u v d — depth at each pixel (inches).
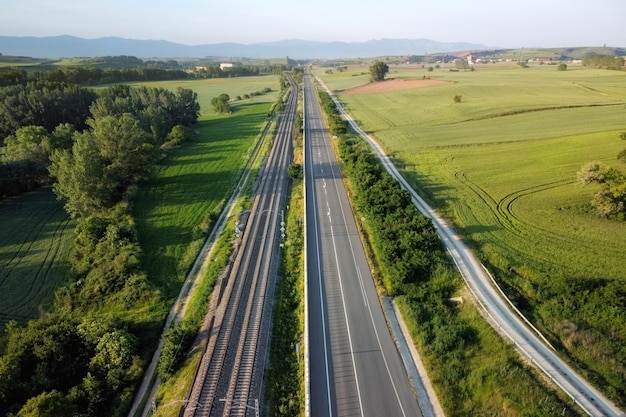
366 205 2283.5
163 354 1387.8
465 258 1877.5
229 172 3282.5
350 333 1483.8
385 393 1234.0
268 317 1589.6
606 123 3966.5
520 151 3356.3
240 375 1296.8
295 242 2140.7
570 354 1365.7
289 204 2664.9
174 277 1875.0
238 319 1552.7
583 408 1148.5
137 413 1224.2
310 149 3863.2
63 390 1267.2
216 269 1898.4
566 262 1787.6
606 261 1780.3
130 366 1343.5
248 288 1752.0
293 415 1193.4
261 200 2711.6
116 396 1259.8
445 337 1406.3
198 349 1421.0
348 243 2108.8
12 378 1208.2
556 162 3011.8
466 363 1338.6
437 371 1301.7
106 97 4576.8
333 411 1179.3
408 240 1856.5
